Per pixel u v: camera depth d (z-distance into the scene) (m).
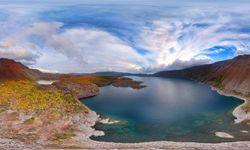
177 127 129.50
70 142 106.81
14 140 103.69
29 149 92.38
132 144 106.12
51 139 108.94
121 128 127.81
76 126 125.06
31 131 114.75
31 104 133.88
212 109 165.75
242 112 152.00
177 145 104.75
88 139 112.50
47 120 123.06
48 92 151.62
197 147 101.50
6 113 126.44
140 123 135.88
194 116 149.00
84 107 150.38
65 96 151.00
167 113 157.25
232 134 117.88
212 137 114.69
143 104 186.00
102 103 186.75
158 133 121.19
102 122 136.75
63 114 130.25
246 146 101.44
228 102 189.25
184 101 199.00
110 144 105.75
